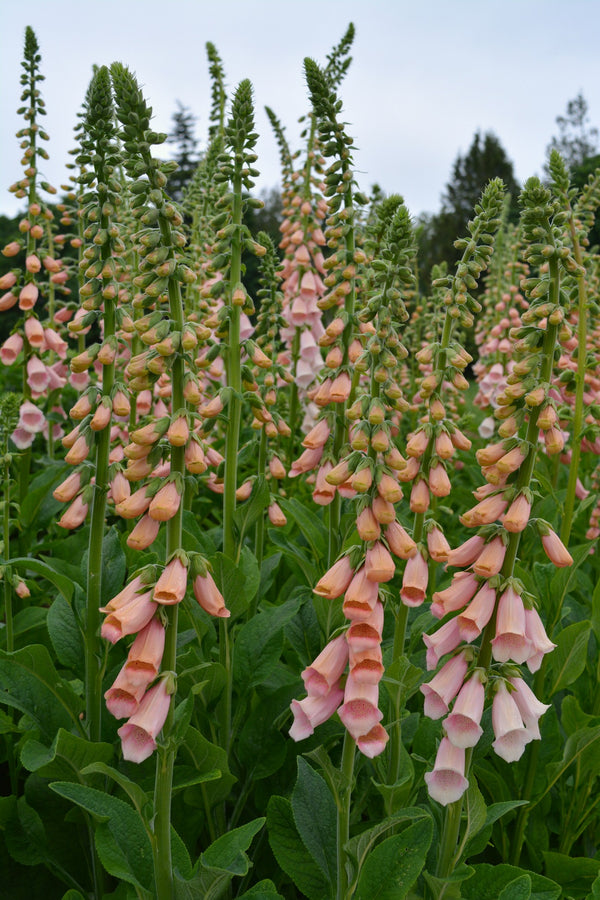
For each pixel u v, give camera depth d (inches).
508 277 315.6
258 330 191.8
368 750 87.6
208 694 137.6
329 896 112.8
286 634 159.9
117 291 126.0
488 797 145.4
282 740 139.2
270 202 1074.7
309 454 153.8
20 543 220.1
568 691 173.3
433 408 122.1
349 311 146.9
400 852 99.9
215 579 141.1
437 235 1332.4
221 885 95.7
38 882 132.5
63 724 130.4
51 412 244.7
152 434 91.4
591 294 232.7
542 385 95.8
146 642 87.7
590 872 130.5
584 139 1932.8
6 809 128.5
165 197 96.5
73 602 140.0
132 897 103.3
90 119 123.0
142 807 94.0
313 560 209.9
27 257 212.2
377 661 87.3
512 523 91.4
